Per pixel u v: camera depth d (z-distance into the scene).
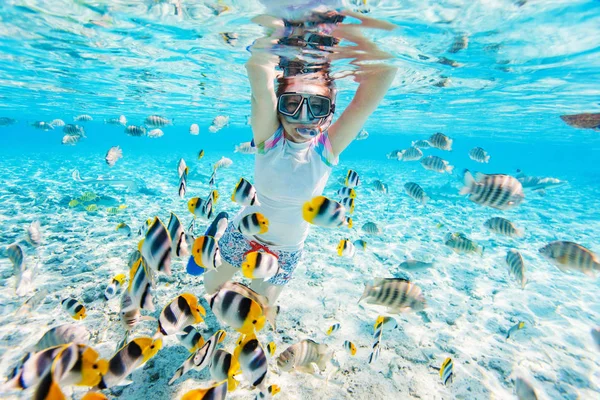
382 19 1.40
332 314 1.40
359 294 1.60
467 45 1.95
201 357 0.68
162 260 0.56
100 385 0.53
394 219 3.36
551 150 18.58
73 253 1.85
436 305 1.60
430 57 2.21
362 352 1.17
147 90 4.70
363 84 0.86
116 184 4.25
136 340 0.57
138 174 5.54
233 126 14.02
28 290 1.41
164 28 1.92
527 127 7.35
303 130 0.80
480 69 2.62
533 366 1.20
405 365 1.13
